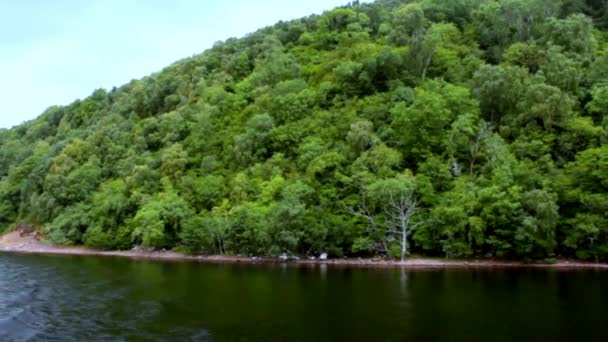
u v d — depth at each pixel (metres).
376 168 70.00
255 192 82.00
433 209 63.84
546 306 31.00
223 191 87.62
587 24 88.75
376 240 65.31
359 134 74.56
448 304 32.12
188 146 106.12
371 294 36.62
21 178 125.50
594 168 60.09
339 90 97.31
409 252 64.56
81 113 152.88
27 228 110.19
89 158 115.12
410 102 82.50
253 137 92.38
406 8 127.81
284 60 120.00
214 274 51.47
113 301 36.09
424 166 69.94
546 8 101.44
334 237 66.00
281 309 31.70
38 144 142.50
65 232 99.19
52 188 108.06
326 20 136.00
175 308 32.94
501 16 102.81
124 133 119.06
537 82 74.62
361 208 68.62
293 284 42.66
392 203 63.09
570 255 61.69
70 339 25.72
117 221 94.88
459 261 61.00
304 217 67.38
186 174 97.56
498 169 63.19
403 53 96.00
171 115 114.88
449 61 96.06
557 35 89.75
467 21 120.69
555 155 68.62
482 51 100.94
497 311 29.72
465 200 61.81
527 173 62.31
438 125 74.50
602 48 91.25
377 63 93.94
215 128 107.56
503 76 77.25
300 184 71.88
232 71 133.88
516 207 58.38
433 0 130.00
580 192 60.09
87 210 101.38
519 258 60.53
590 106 72.06
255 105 105.69
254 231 70.88
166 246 85.75
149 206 86.56
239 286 42.06
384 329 25.81
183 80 136.12
